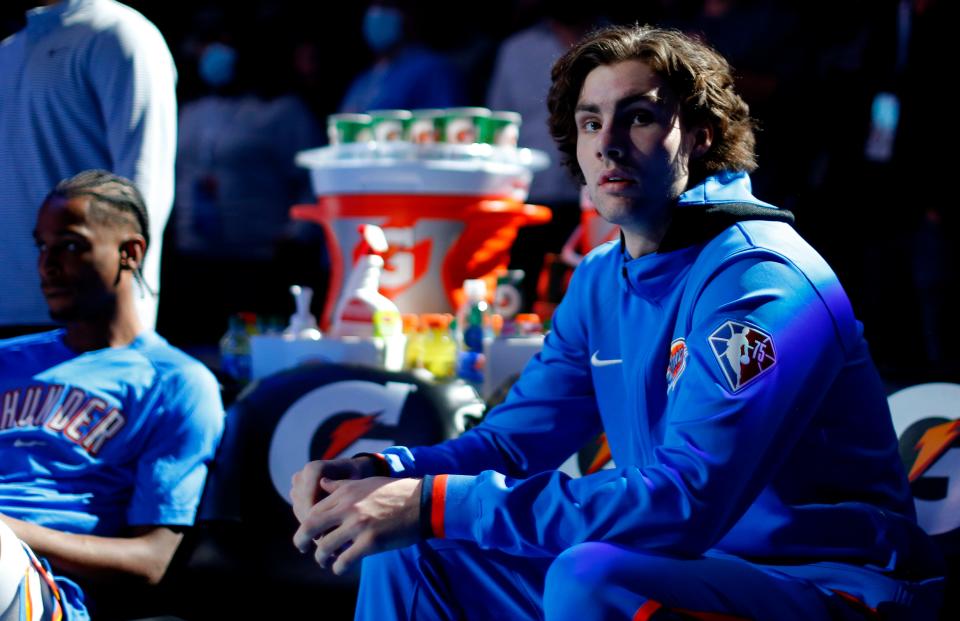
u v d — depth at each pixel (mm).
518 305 3408
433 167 3391
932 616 2062
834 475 2068
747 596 1840
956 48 4625
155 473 2727
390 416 2885
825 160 4750
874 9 4688
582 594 1812
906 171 4711
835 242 4801
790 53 4703
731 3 4812
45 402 2744
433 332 3336
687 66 2057
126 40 3238
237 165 6363
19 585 2182
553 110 2250
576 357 2408
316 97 6832
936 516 2555
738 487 1873
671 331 2105
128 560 2629
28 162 3344
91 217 2775
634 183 2064
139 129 3209
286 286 6477
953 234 4781
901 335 4879
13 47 3416
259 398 2928
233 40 6484
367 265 3344
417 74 5652
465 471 2332
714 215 2068
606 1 5230
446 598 2188
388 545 1979
